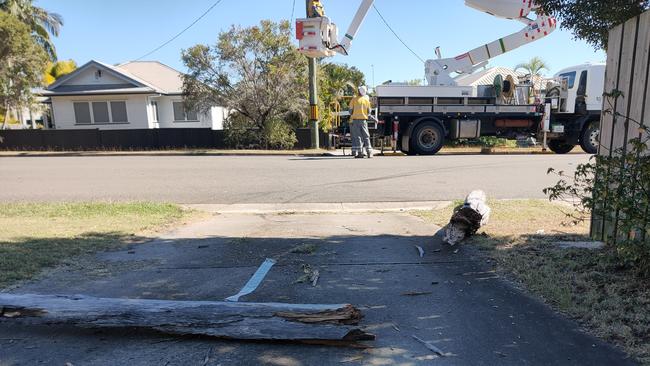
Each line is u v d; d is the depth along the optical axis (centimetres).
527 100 1628
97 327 280
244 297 342
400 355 259
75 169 1294
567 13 444
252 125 2041
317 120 1873
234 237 537
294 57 1986
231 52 1966
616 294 325
